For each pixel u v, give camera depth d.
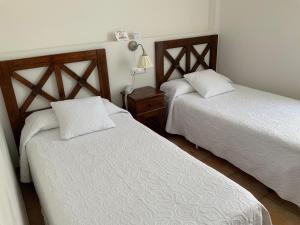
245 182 2.39
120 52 2.94
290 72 3.01
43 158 1.91
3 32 2.39
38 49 2.54
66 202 1.46
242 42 3.43
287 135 2.06
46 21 2.55
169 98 3.16
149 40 3.12
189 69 3.55
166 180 1.59
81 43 2.78
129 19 3.00
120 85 3.07
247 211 1.36
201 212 1.33
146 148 1.97
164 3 3.20
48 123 2.32
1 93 2.40
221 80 3.27
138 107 2.87
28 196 2.34
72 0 2.61
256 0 3.12
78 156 1.91
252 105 2.73
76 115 2.29
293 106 2.63
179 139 3.22
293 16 2.81
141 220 1.31
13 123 2.50
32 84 2.49
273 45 3.09
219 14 3.60
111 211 1.38
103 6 2.79
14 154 2.62
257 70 3.36
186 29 3.51
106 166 1.77
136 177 1.64
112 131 2.28
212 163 2.70
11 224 0.90
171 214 1.33
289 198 2.04
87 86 2.79
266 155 2.16
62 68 2.61
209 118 2.63
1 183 1.01
